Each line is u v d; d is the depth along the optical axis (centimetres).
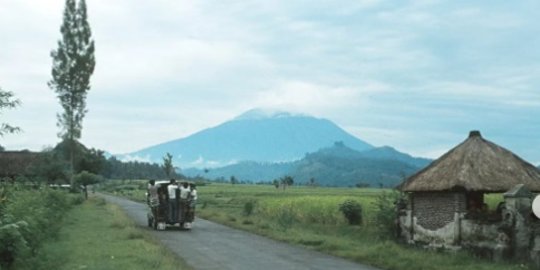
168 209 3356
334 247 2447
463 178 2306
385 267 1991
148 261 1817
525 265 1955
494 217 2170
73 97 8481
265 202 4906
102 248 2122
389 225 2805
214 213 4672
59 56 8481
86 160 10244
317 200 4094
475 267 1928
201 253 2255
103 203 5931
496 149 2494
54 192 3688
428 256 2153
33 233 1667
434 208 2452
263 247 2495
